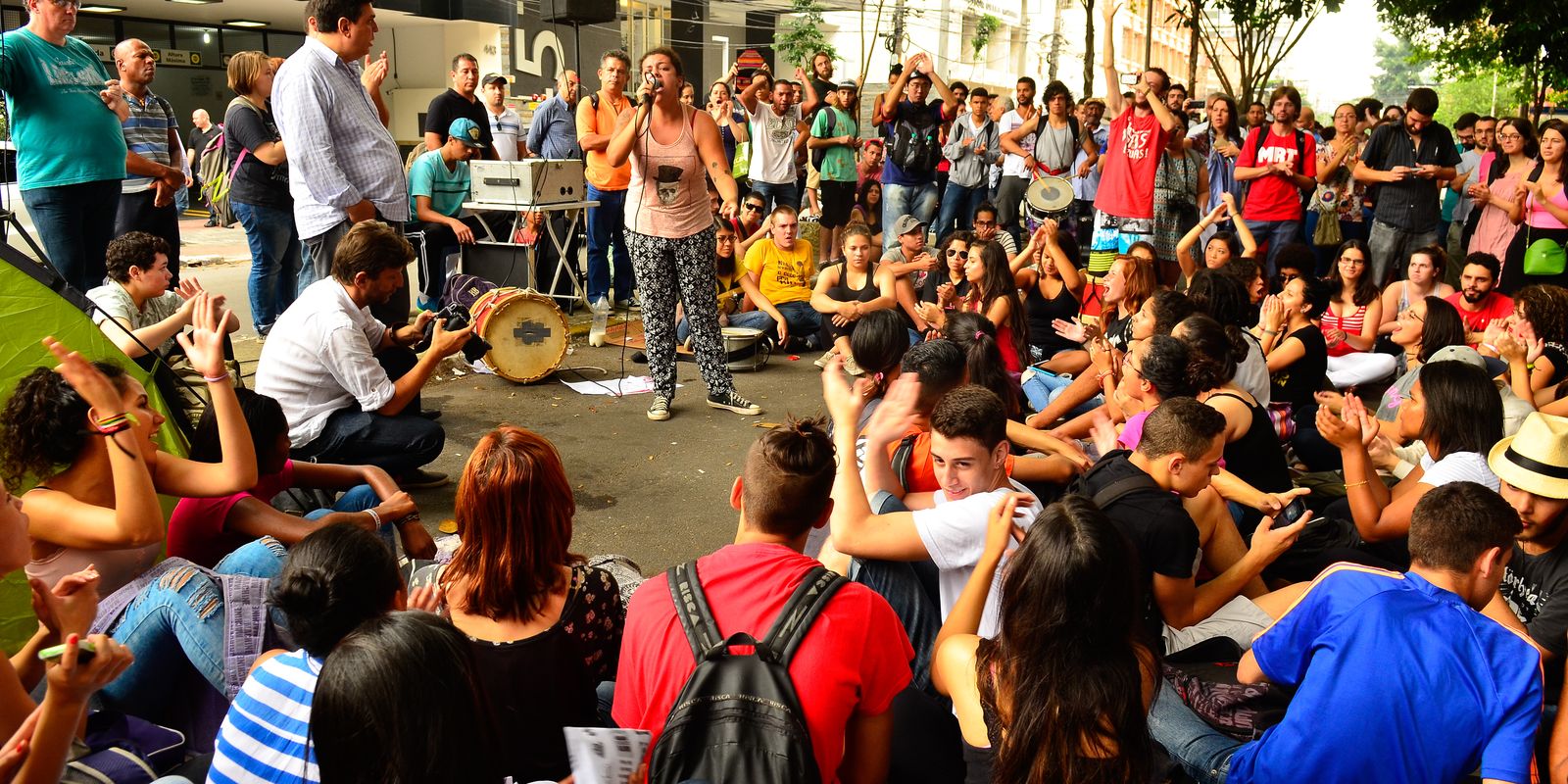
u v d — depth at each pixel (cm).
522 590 234
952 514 279
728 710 191
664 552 439
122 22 1853
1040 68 3541
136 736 250
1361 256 663
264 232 720
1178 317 480
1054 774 192
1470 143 1239
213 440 337
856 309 724
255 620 264
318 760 150
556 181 786
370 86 537
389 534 378
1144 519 288
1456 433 359
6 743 202
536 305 659
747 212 878
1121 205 852
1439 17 1573
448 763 147
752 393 684
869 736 212
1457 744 213
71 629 219
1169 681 288
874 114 1147
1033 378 583
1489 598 237
